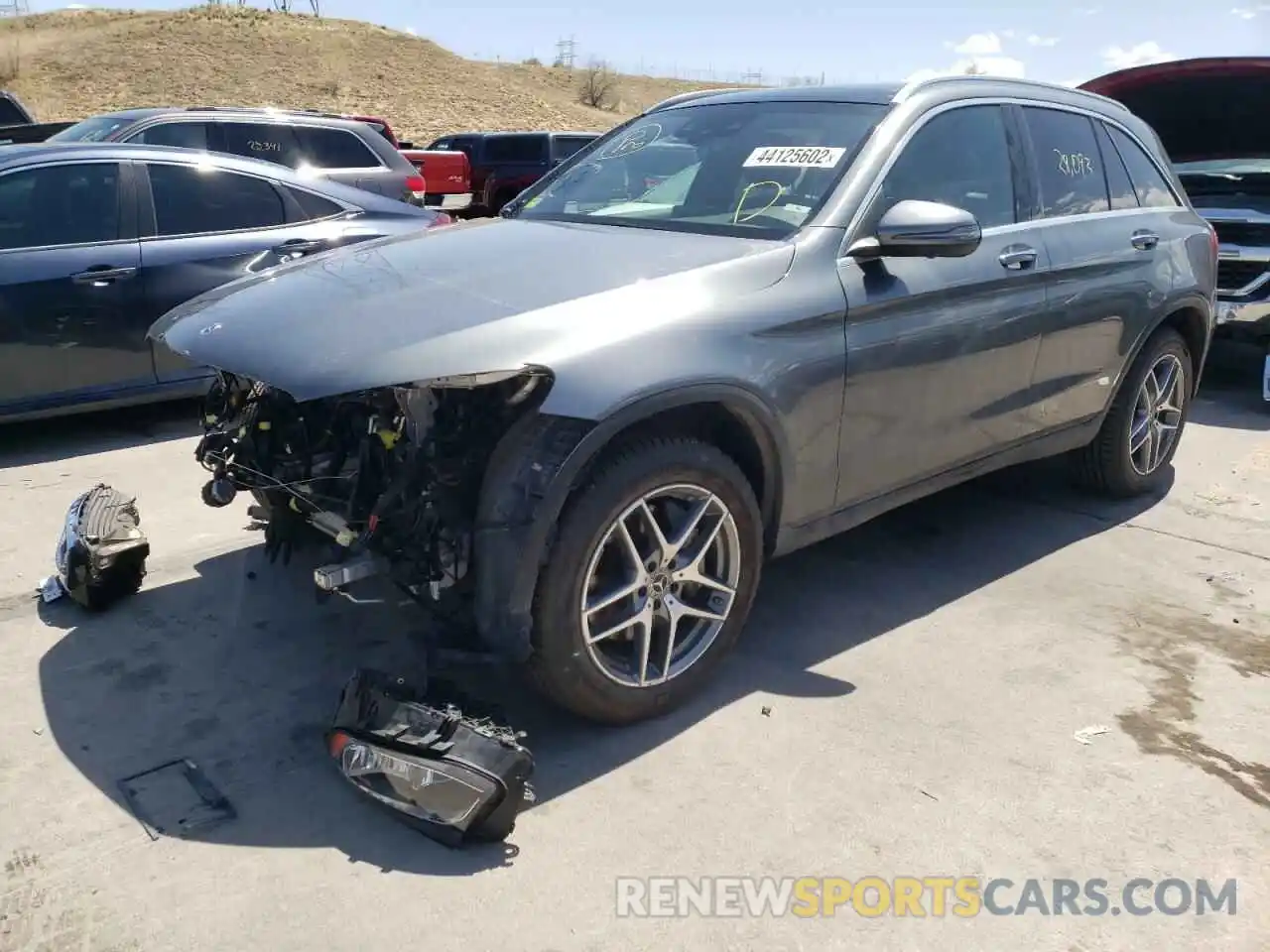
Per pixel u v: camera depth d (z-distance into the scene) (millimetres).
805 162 3596
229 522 4551
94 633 3543
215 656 3410
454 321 2703
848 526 3602
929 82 3902
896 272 3457
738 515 3107
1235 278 7070
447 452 2721
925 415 3670
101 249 5621
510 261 3189
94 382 5672
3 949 2186
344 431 3055
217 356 2840
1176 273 4812
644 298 2891
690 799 2740
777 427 3113
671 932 2295
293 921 2285
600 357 2695
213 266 5984
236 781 2773
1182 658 3553
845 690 3289
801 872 2492
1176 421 5207
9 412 5430
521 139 20312
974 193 3887
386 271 3188
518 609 2680
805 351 3156
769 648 3562
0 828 2562
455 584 2766
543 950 2234
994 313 3814
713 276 3051
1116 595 4039
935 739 3041
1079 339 4309
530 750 2934
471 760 2496
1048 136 4305
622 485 2770
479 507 2695
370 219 6793
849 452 3434
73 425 6102
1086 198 4469
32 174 5492
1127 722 3158
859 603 3924
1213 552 4484
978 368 3824
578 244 3357
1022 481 5387
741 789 2787
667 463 2865
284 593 3859
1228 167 7996
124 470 5277
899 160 3586
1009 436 4152
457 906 2346
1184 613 3898
